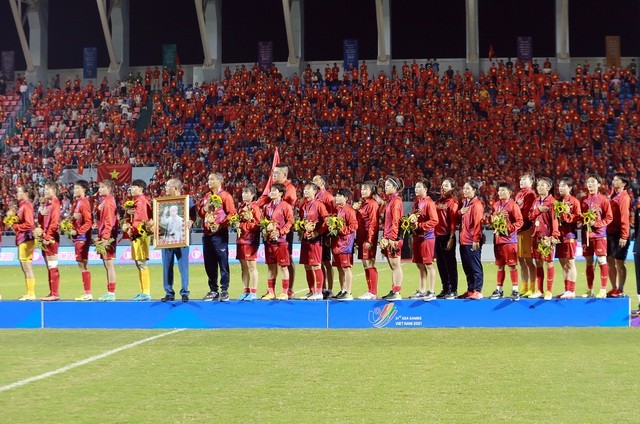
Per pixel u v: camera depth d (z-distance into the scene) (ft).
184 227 47.70
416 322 47.60
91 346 41.73
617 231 48.49
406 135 136.05
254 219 48.73
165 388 31.73
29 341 43.55
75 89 154.51
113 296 50.65
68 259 119.44
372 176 127.85
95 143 144.05
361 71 145.48
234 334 45.60
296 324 47.93
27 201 53.31
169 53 154.30
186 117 146.72
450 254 48.57
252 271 49.03
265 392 30.89
